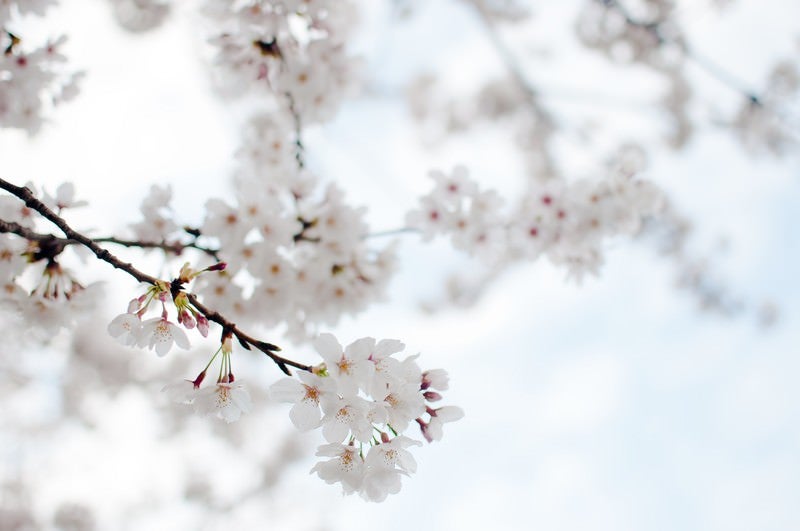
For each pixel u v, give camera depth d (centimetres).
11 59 323
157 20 700
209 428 927
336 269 356
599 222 401
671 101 979
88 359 800
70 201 264
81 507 888
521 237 411
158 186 316
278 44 379
